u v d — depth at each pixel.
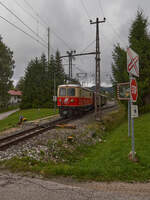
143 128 9.15
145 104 15.50
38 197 2.99
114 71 16.95
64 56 17.00
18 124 13.97
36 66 50.97
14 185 3.51
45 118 17.88
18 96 78.12
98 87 15.48
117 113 18.91
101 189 3.29
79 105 16.72
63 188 3.33
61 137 8.58
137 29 16.31
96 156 6.41
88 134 10.20
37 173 4.22
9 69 41.56
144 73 15.05
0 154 5.83
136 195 3.01
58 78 50.41
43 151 6.38
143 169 4.18
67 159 6.49
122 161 4.82
